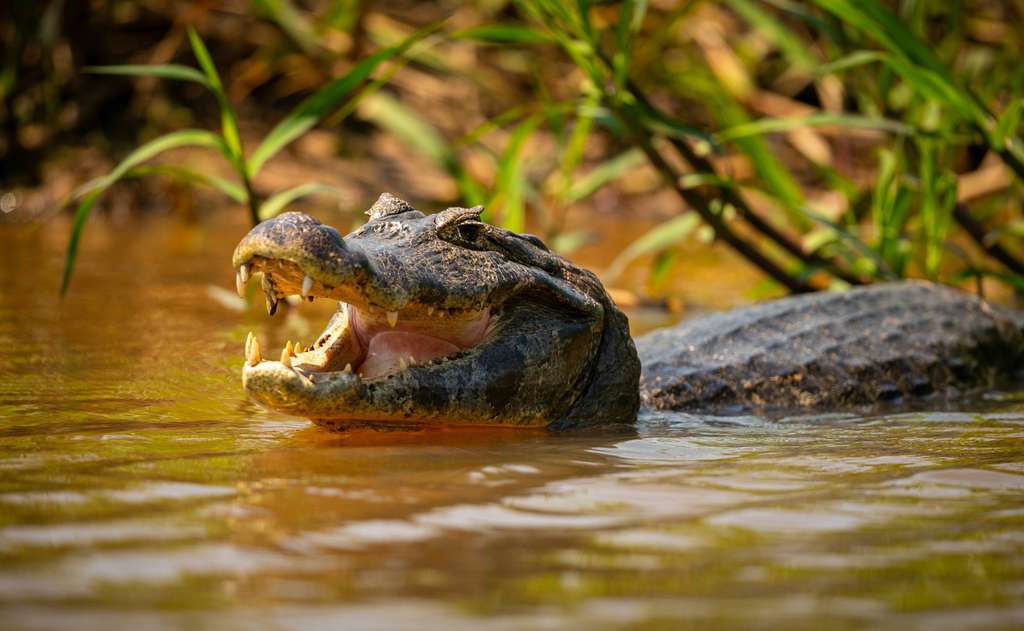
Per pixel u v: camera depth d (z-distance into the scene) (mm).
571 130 25234
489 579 4332
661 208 24344
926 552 4789
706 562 4590
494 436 7367
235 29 24266
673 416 8766
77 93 23109
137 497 5383
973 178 18438
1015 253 17562
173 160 22297
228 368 9359
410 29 24828
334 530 4926
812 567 4559
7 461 6113
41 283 13836
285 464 6203
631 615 3975
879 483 6074
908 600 4191
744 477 6191
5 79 22188
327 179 22734
